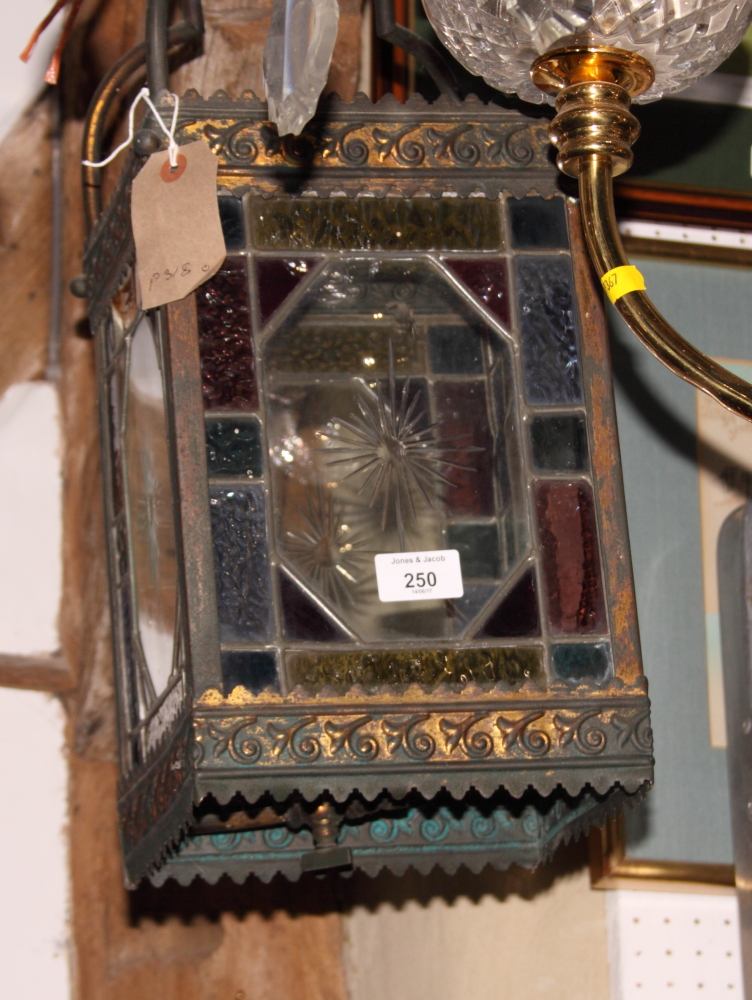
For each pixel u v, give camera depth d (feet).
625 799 2.88
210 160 2.83
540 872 3.95
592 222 2.68
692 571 3.94
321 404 2.85
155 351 2.94
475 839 3.54
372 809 3.21
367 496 2.80
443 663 2.68
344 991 4.29
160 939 4.12
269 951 4.22
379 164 2.93
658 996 3.68
